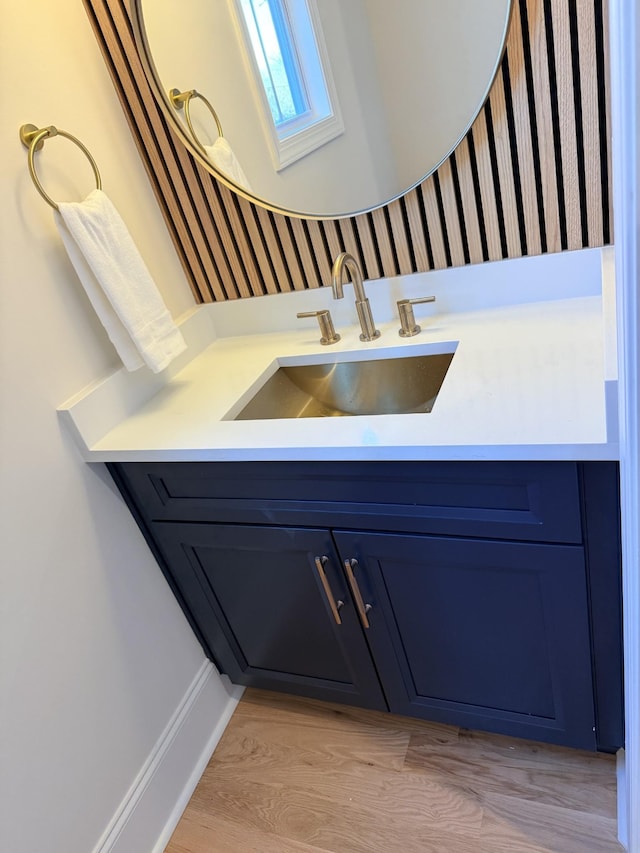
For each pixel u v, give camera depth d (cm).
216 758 165
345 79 121
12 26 119
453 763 147
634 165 58
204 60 130
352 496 116
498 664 128
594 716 123
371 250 145
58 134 121
